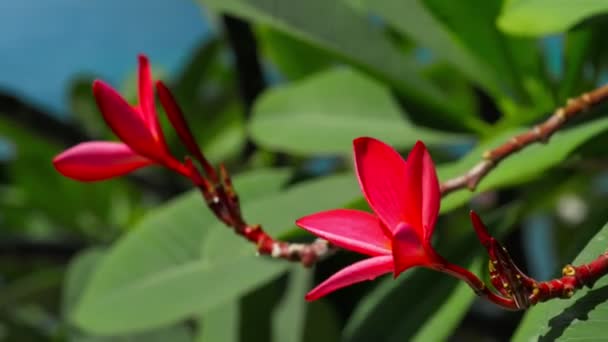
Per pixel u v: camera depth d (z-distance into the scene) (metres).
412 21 1.13
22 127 1.76
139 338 1.47
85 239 1.97
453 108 1.14
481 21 1.09
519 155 0.94
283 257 0.91
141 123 0.89
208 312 1.30
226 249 1.05
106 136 1.88
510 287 0.78
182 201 1.19
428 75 1.62
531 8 0.93
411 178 0.77
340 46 1.09
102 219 2.00
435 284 1.06
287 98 1.35
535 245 1.96
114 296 1.14
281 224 1.05
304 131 1.30
